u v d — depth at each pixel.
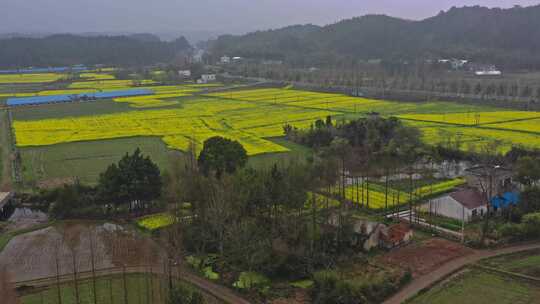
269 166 92.50
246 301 52.47
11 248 67.44
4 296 51.72
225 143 86.81
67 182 94.06
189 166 84.81
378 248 64.50
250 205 68.19
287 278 57.69
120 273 59.16
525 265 58.47
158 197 80.69
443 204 76.19
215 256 62.78
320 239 63.41
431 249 63.91
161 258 63.00
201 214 69.12
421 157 107.25
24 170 103.31
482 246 63.81
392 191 88.75
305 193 70.75
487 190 80.38
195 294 47.69
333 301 49.84
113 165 80.56
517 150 103.12
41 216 81.44
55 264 61.91
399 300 51.19
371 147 110.00
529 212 72.31
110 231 72.81
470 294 52.12
